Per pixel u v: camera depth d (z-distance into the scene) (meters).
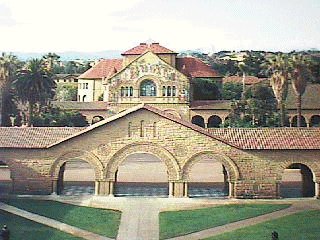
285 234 42.31
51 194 55.06
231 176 54.69
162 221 46.94
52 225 44.94
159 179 68.44
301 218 47.09
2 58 101.50
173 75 103.12
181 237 42.25
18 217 47.03
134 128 54.59
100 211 49.84
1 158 55.03
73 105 112.94
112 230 44.19
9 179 66.31
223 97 132.88
